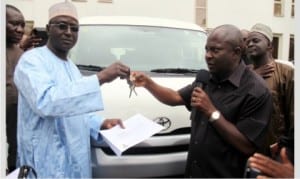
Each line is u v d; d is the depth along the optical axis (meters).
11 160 3.11
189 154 2.47
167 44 4.07
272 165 1.75
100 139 2.82
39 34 4.23
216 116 2.23
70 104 2.21
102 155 2.92
